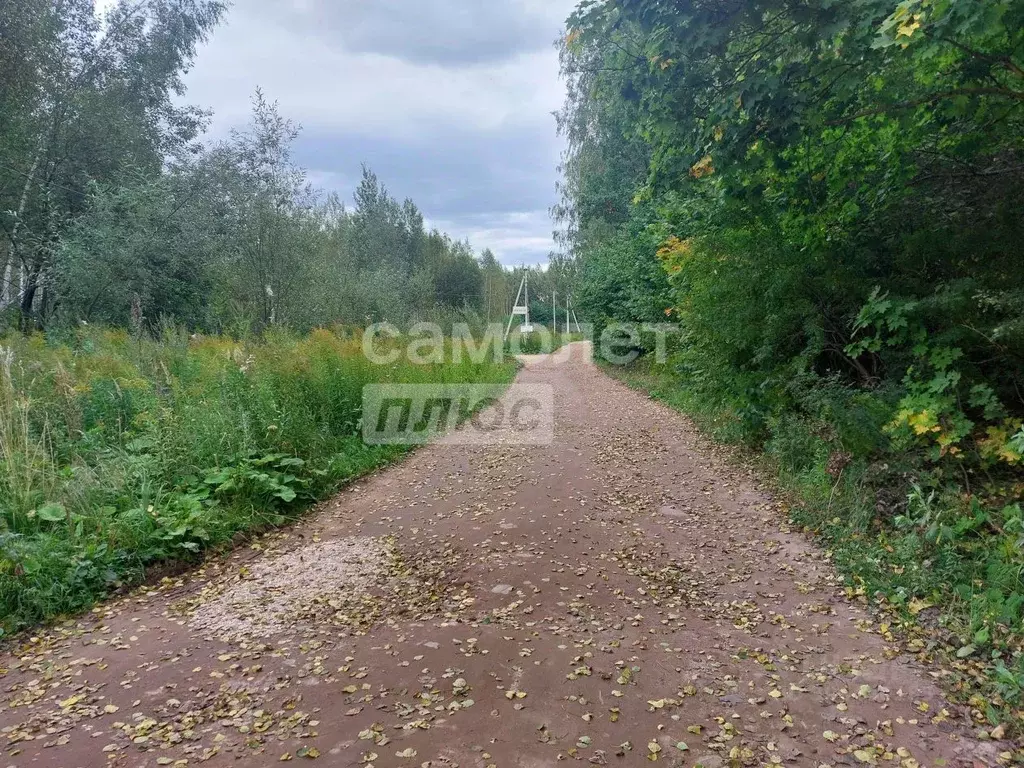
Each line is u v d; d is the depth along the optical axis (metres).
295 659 3.73
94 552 4.78
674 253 10.08
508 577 4.85
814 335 7.10
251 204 16.08
